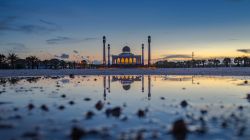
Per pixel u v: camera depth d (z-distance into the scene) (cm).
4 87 2794
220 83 3338
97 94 2133
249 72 6962
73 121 1085
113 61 13850
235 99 1806
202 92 2269
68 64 16600
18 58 14950
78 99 1808
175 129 912
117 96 2002
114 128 971
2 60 14400
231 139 830
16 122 1064
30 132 890
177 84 3206
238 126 990
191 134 887
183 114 1241
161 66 17275
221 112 1298
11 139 821
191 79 4294
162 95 2059
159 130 942
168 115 1216
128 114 1242
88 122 1070
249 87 2734
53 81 3819
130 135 874
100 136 861
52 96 1977
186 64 17625
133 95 2066
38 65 16000
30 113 1261
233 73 6600
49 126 998
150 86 2919
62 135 873
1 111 1322
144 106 1495
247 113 1268
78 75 6050
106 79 4356
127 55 13712
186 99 1811
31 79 4400
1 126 983
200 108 1422
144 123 1050
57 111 1319
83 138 840
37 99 1805
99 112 1288
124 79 4362
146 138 847
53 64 16350
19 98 1861
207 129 942
